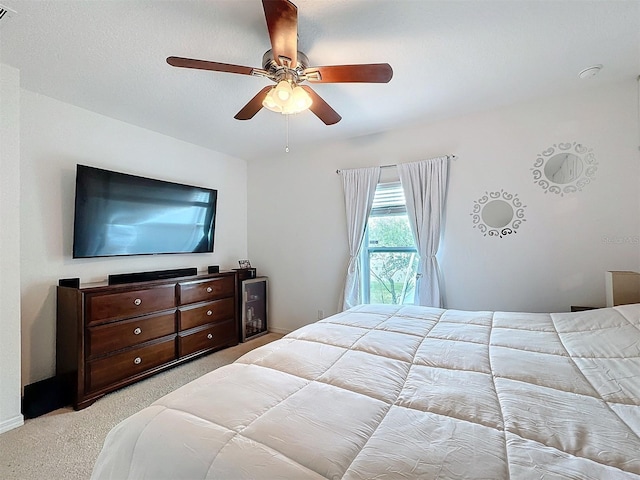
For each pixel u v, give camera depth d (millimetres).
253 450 783
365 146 3387
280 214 4016
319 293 3723
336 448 780
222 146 3707
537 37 1776
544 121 2576
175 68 2049
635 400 987
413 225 3062
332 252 3633
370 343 1547
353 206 3396
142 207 2955
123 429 965
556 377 1154
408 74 2162
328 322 1962
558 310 2547
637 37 1780
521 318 1901
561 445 774
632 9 1558
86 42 1771
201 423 902
